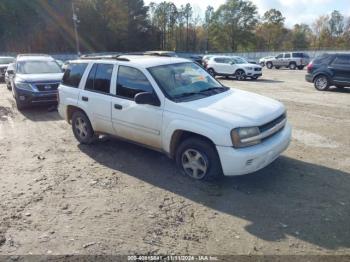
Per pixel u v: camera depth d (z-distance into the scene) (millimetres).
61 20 53906
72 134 7215
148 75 4781
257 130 4070
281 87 15484
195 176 4543
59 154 5859
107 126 5480
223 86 5406
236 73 19938
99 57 5840
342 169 4914
